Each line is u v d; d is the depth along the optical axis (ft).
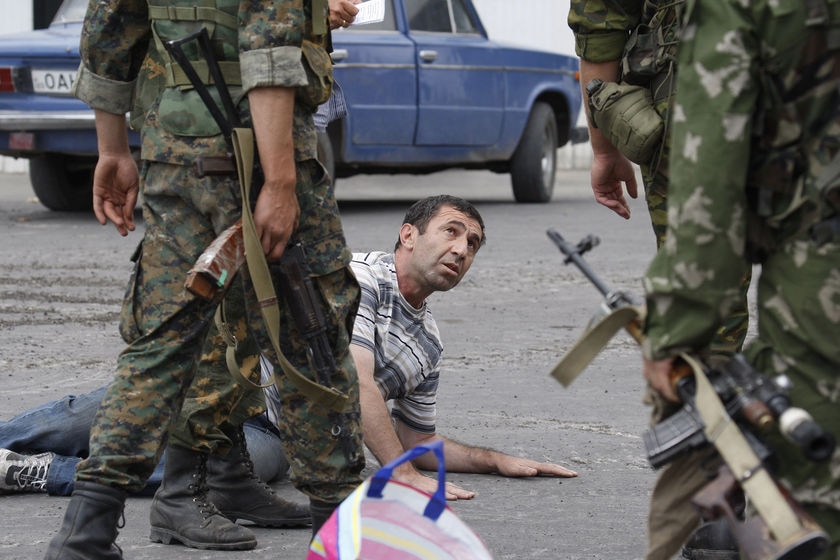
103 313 65.05
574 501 36.78
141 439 26.84
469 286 74.84
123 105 29.17
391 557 21.85
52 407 37.86
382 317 37.78
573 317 65.82
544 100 121.49
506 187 152.56
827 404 20.02
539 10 178.29
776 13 19.19
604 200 36.01
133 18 28.40
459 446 40.09
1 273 75.97
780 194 20.11
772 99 19.70
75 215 106.42
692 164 19.38
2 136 93.61
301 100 27.27
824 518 20.18
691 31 19.61
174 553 32.19
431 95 104.99
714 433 19.19
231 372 29.27
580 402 48.60
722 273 19.42
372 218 105.70
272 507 34.37
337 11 40.09
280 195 26.16
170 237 27.20
